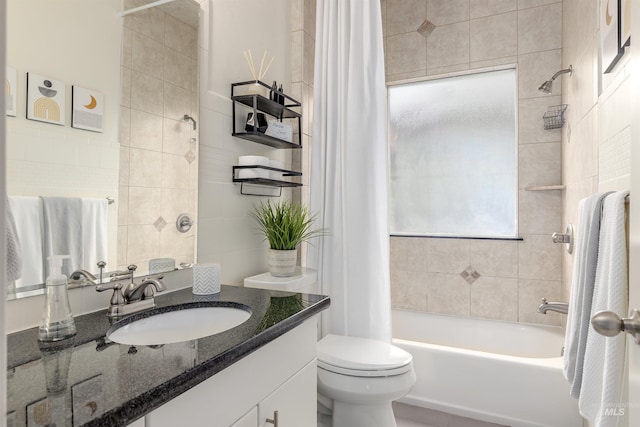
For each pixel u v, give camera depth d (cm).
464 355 202
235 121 178
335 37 210
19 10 95
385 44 304
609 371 89
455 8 283
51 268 90
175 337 114
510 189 271
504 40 268
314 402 128
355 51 199
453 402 204
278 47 214
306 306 121
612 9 127
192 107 150
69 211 106
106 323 102
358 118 198
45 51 101
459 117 286
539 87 241
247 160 176
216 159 167
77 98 108
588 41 174
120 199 121
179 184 145
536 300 258
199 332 119
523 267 262
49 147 102
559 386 183
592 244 114
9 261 93
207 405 81
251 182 180
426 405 211
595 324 67
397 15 302
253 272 195
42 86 100
